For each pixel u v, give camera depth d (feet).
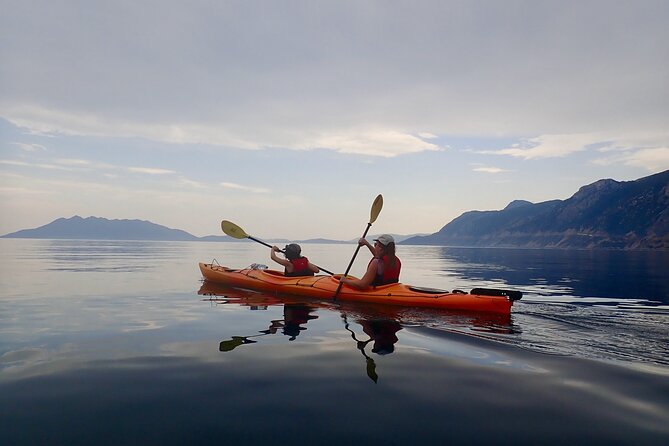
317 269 28.50
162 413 7.99
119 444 6.77
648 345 13.24
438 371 10.55
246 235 31.35
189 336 14.51
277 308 20.85
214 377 10.09
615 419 7.77
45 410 8.08
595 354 12.14
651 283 37.14
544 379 9.96
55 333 14.92
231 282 31.19
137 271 45.50
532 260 94.94
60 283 32.30
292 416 7.88
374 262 22.49
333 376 10.17
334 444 6.81
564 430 7.34
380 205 25.53
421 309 20.24
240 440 6.94
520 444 6.84
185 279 36.37
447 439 7.00
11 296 24.93
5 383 9.58
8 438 6.93
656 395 8.95
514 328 15.85
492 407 8.31
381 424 7.56
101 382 9.69
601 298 25.94
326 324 16.65
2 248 131.64
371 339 14.07
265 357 11.85
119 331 15.33
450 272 54.03
